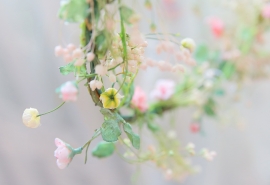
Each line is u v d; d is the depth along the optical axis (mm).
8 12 1148
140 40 789
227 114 1348
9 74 1161
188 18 1370
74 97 779
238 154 1552
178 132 1450
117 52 775
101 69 756
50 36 1173
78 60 754
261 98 1560
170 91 1087
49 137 1221
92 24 750
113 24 769
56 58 1191
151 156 993
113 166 1343
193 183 1507
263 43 1193
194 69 1169
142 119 1014
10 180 1171
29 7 1163
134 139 799
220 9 1344
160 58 1168
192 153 1040
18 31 1161
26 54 1173
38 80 1192
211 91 1167
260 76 1247
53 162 1231
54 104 1217
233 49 1182
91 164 1301
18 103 1177
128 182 1373
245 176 1566
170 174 1057
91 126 1266
